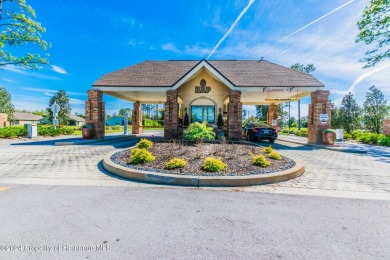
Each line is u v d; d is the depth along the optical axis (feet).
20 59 53.93
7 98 148.05
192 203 12.82
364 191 15.57
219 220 10.64
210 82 52.39
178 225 10.05
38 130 60.64
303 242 8.81
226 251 8.11
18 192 14.32
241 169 19.36
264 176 17.21
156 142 33.50
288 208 12.28
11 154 29.25
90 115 46.11
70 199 13.16
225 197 13.98
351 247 8.51
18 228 9.53
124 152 27.40
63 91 144.97
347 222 10.66
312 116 45.03
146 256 7.72
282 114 140.15
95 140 43.73
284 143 49.90
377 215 11.51
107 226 9.84
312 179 18.72
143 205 12.39
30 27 54.03
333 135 41.16
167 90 44.47
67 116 145.48
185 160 21.75
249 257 7.77
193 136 30.17
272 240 8.92
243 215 11.28
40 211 11.34
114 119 240.53
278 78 47.03
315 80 45.75
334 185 16.98
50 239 8.71
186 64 56.75
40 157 27.25
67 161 24.99
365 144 51.03
